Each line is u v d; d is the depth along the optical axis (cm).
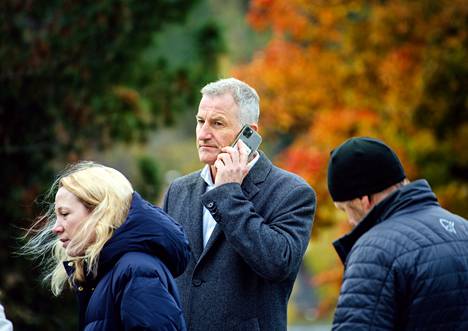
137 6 2002
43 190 1872
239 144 993
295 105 2634
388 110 2555
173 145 5647
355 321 802
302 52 2705
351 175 865
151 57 2188
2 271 1838
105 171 874
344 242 873
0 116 1917
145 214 848
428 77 2512
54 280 914
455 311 816
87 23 1967
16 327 1850
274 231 962
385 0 2652
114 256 837
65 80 1947
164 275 838
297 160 2489
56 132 1969
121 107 2044
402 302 813
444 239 829
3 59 1883
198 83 2100
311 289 6894
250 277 984
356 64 2608
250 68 2680
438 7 2555
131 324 811
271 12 2731
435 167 2544
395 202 855
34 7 1950
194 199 1044
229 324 975
